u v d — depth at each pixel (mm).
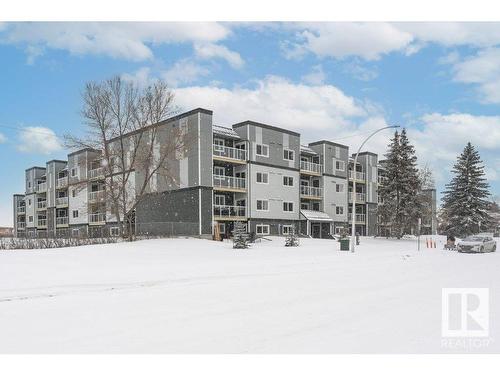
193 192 42375
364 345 7031
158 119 37000
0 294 11766
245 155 47500
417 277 15953
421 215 52500
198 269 18203
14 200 86188
